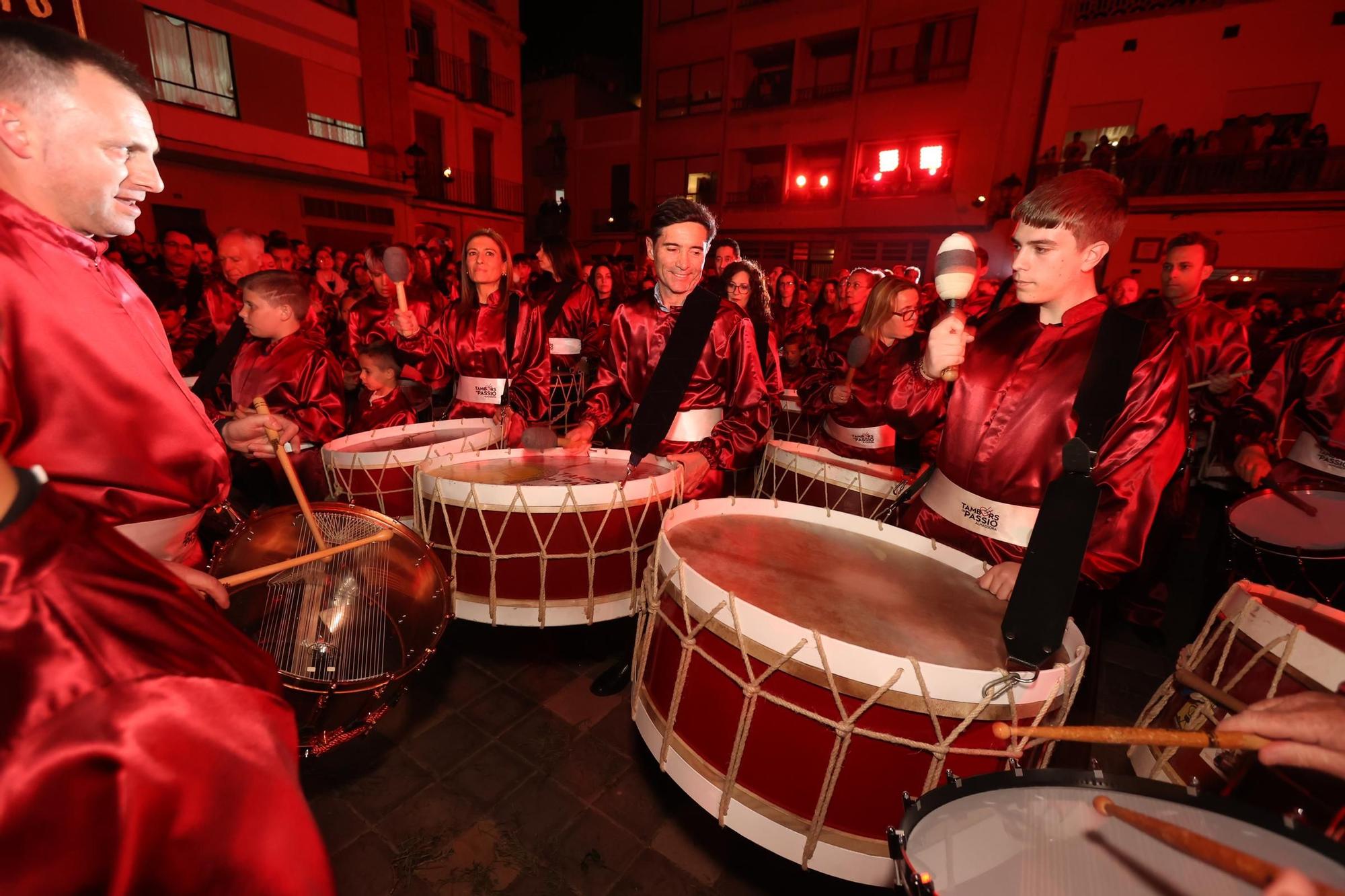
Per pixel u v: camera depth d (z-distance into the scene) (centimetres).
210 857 59
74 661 54
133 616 58
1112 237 145
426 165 1773
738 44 2109
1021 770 93
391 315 519
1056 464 156
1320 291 1385
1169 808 90
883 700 109
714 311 239
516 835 177
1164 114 1616
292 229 1423
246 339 306
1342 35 1422
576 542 204
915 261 1938
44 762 51
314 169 1417
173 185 1215
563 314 515
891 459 323
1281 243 1513
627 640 279
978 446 168
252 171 1324
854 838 116
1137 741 85
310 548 156
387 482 256
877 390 312
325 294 739
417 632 156
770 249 2208
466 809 185
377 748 206
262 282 282
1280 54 1480
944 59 1791
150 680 56
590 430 254
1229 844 83
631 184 2462
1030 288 151
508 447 321
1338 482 239
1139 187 1627
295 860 63
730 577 150
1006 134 1741
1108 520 150
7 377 91
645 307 260
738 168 2219
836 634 127
